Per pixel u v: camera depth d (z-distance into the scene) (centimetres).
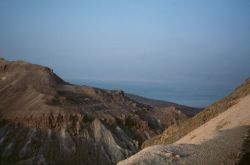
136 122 13775
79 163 10588
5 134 11662
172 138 4569
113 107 14838
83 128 12131
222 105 4506
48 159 10525
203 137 2988
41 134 11712
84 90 16125
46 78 16088
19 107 13288
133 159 2077
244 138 2575
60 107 12825
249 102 3703
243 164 2078
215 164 2031
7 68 17100
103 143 11638
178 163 1998
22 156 10575
